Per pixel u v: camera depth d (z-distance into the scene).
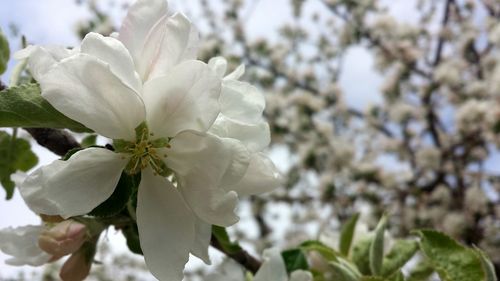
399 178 0.61
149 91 0.09
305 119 0.69
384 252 0.15
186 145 0.09
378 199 0.60
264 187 0.10
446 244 0.13
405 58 0.65
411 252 0.14
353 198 0.61
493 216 0.55
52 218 0.11
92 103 0.09
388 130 0.70
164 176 0.09
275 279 0.12
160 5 0.10
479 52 0.64
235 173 0.09
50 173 0.08
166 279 0.09
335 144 0.64
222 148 0.09
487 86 0.59
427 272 0.15
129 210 0.11
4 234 0.11
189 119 0.09
